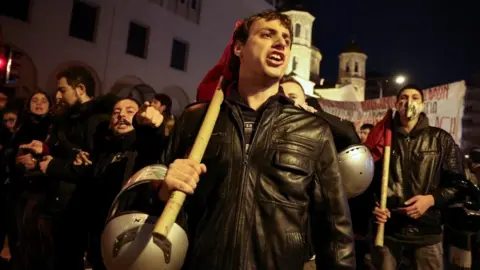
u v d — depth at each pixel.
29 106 3.95
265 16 1.71
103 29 16.36
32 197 3.45
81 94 3.46
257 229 1.45
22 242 3.44
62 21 14.96
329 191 1.61
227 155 1.54
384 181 2.90
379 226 2.83
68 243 3.17
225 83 1.79
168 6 19.36
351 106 7.12
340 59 46.62
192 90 20.53
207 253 1.44
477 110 36.47
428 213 2.93
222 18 22.62
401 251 3.00
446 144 3.01
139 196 1.48
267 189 1.50
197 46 20.92
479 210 3.22
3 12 13.43
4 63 6.66
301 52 37.00
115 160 2.93
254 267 1.42
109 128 3.18
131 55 17.48
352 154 2.15
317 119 1.69
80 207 3.12
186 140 1.67
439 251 2.95
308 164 1.56
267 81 1.70
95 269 3.04
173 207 1.28
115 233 1.37
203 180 1.54
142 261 1.32
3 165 4.12
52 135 3.48
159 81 18.81
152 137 2.21
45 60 14.45
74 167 3.03
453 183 2.89
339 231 1.58
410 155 3.04
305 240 1.54
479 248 4.21
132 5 17.50
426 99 6.04
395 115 3.24
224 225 1.45
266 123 1.59
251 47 1.68
